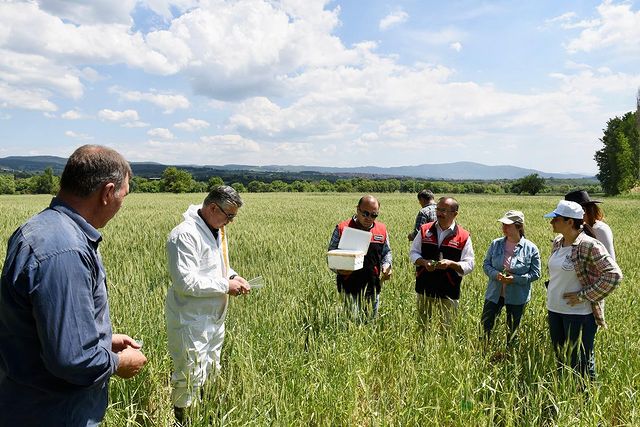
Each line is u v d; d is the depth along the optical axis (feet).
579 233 13.15
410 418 10.25
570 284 13.19
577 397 10.79
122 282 20.47
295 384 11.54
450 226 17.06
